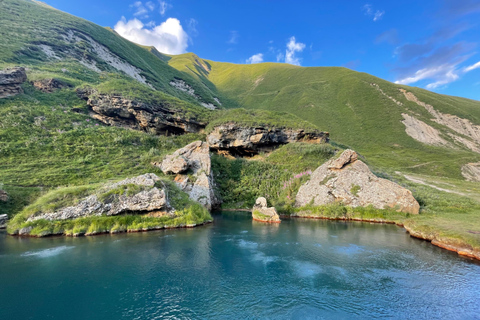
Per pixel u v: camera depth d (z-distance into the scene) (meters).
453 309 15.77
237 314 15.20
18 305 15.70
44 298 16.56
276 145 85.94
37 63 87.69
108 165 51.62
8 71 65.88
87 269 21.22
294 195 56.56
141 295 17.20
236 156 84.31
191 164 55.00
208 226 39.62
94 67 109.88
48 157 49.59
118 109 76.25
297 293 17.75
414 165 108.38
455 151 127.62
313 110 184.12
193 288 18.31
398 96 184.62
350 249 27.47
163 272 20.95
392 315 15.16
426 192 59.06
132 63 146.12
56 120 63.31
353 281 19.61
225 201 62.12
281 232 35.66
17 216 32.91
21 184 40.09
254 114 99.00
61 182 42.66
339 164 52.00
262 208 47.12
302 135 86.69
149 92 89.38
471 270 21.62
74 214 33.22
